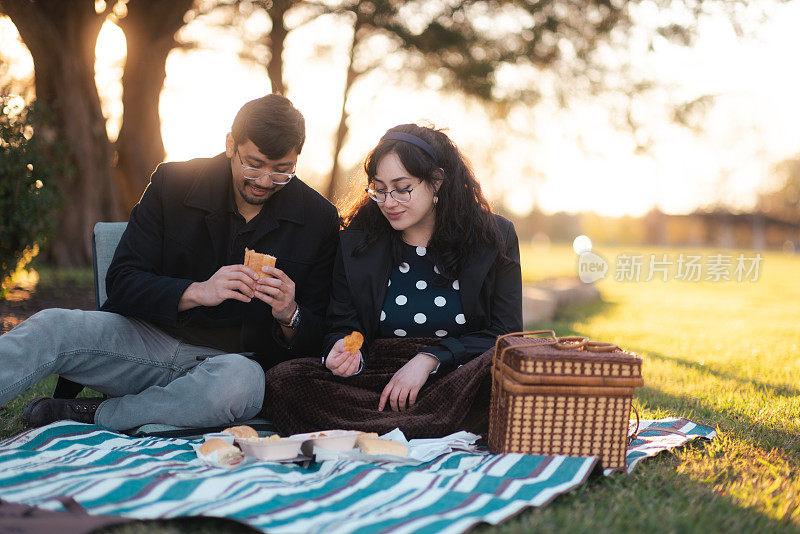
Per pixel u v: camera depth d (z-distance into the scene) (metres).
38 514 1.79
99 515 1.79
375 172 2.77
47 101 11.30
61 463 2.29
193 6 12.78
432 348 2.80
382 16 13.72
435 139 2.86
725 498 2.15
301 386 2.73
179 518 1.81
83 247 11.81
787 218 56.50
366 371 2.87
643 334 7.46
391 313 2.92
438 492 2.01
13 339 2.53
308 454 2.40
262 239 2.94
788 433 3.10
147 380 2.87
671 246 53.53
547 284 12.84
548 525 1.85
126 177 13.08
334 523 1.76
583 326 8.21
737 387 4.26
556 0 12.62
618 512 2.00
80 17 11.23
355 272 2.89
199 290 2.66
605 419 2.38
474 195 2.90
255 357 2.95
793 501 2.17
